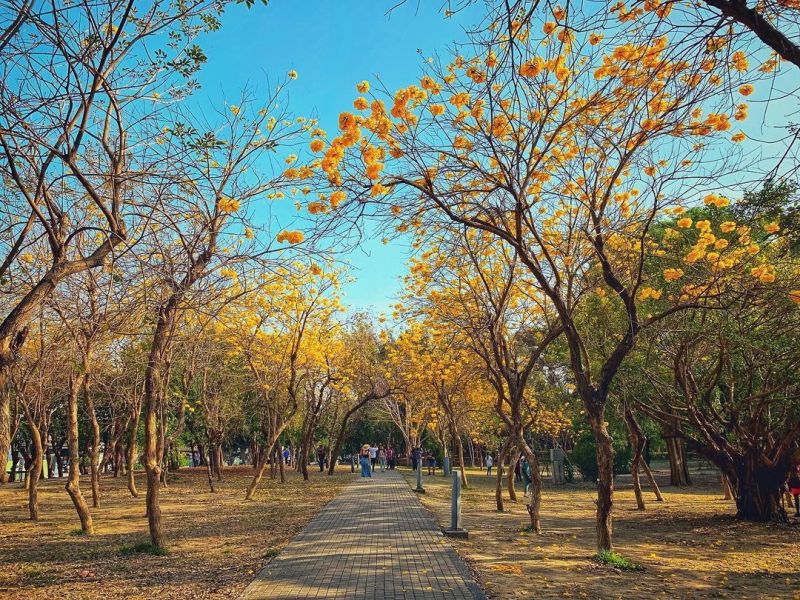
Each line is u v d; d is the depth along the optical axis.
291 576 7.45
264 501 18.16
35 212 6.56
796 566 8.70
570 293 9.45
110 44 6.59
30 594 7.02
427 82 7.71
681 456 25.38
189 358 18.02
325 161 6.45
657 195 8.23
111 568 8.41
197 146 7.32
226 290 10.09
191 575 7.85
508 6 5.09
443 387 20.25
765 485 13.31
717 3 4.80
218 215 8.53
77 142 6.66
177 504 17.72
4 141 6.14
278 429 19.59
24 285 8.91
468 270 13.34
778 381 12.21
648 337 11.80
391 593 6.59
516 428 12.12
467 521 13.18
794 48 4.61
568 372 24.78
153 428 10.03
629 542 10.73
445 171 7.59
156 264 7.75
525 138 7.78
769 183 6.56
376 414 39.59
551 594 6.79
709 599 6.79
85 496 20.88
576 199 8.88
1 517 14.72
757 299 10.48
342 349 27.69
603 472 8.78
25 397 14.36
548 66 7.39
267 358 20.53
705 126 7.22
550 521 13.62
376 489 21.14
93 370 14.54
